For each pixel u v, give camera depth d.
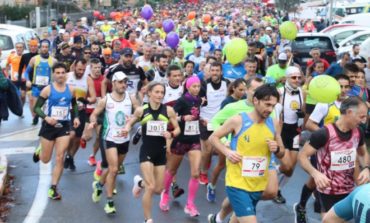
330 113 6.90
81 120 9.48
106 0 69.88
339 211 3.99
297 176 9.38
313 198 8.15
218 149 5.54
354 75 8.33
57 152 8.16
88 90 9.75
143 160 6.83
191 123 7.43
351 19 30.73
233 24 31.30
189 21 32.75
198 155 7.50
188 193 7.91
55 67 8.11
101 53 16.94
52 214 7.56
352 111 5.21
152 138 6.84
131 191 8.55
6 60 16.09
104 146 7.55
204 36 18.78
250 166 5.50
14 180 9.05
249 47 12.91
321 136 5.34
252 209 5.56
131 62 10.62
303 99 8.22
